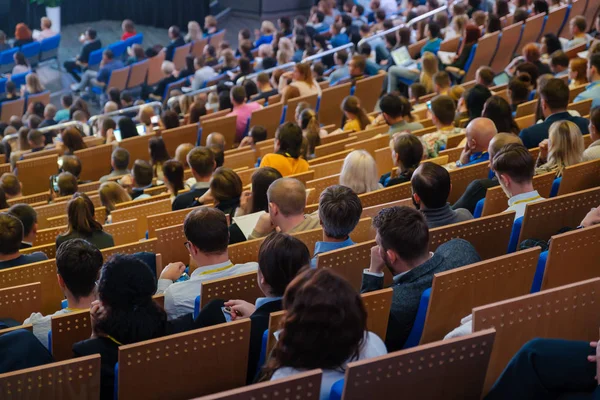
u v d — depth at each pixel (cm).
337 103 1170
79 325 360
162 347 306
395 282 357
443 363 263
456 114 798
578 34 1186
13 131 1293
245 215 518
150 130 1199
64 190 789
